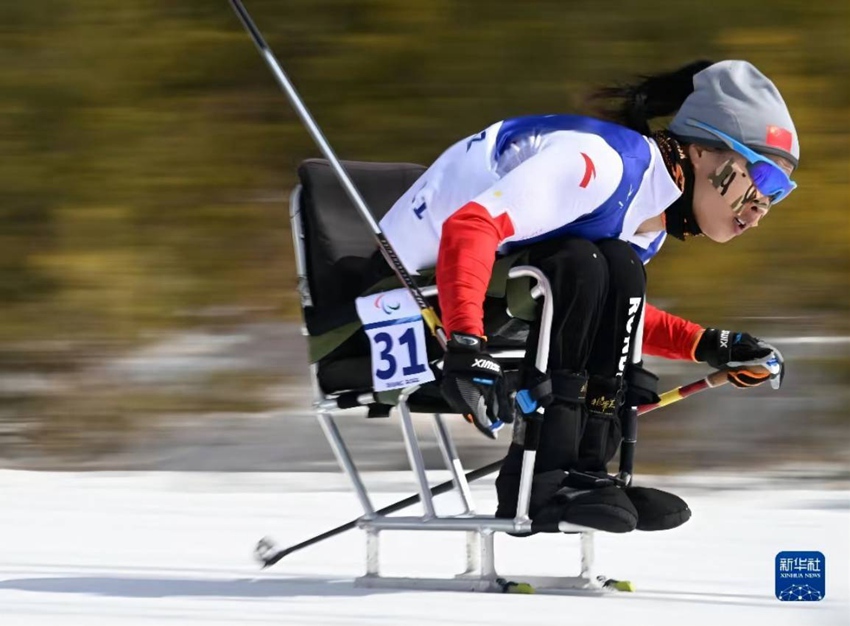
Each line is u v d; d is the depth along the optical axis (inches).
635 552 475.8
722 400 812.6
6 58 1140.5
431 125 1082.7
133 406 859.4
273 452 773.9
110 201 1091.3
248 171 1098.7
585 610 359.3
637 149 396.2
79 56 1133.7
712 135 399.9
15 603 374.3
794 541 494.9
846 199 976.9
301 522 538.9
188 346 949.2
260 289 1015.6
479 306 372.2
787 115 403.5
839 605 373.7
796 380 843.4
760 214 407.5
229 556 470.9
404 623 338.6
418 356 402.9
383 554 481.4
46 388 897.5
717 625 339.0
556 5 1064.8
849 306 932.0
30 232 1082.7
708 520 541.3
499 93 1067.9
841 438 768.3
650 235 424.5
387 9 1093.1
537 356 377.1
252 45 1117.1
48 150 1111.0
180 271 1040.8
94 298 1016.2
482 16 1075.3
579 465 390.3
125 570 441.7
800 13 1032.8
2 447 817.5
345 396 419.5
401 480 641.0
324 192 439.5
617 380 390.3
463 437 757.9
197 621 342.3
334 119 1093.1
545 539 507.2
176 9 1147.9
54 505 573.0
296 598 383.6
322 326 423.2
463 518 396.5
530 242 399.2
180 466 772.6
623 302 386.0
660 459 753.6
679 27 1041.5
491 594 388.2
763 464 745.0
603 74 1053.2
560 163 382.9
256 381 882.8
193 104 1122.0
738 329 926.4
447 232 378.0
